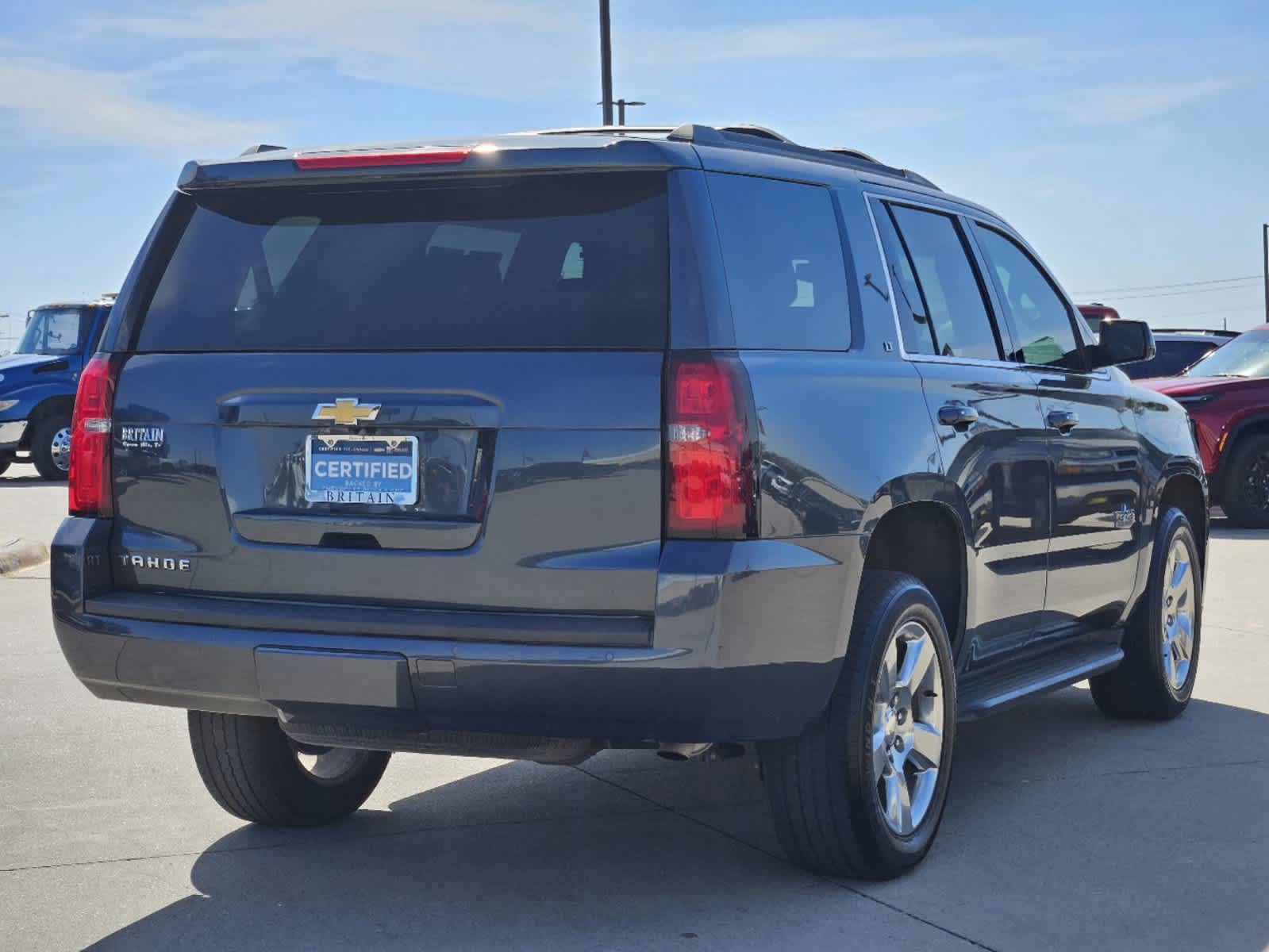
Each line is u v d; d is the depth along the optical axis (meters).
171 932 4.07
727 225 4.08
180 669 4.13
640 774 5.78
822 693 4.10
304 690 3.98
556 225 4.05
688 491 3.79
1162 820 5.11
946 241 5.36
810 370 4.18
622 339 3.90
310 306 4.20
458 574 3.91
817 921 4.12
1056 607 5.72
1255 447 14.96
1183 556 6.79
